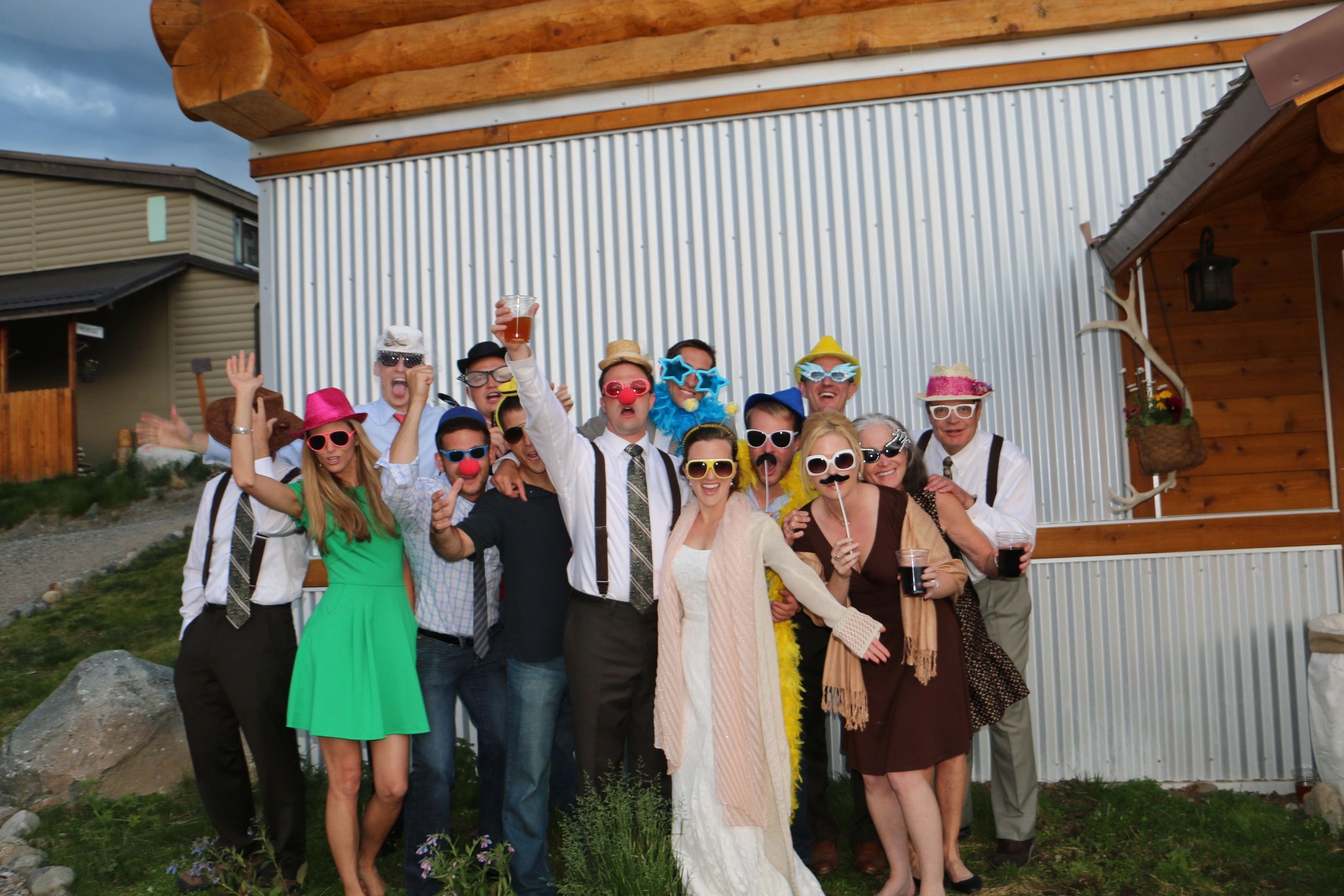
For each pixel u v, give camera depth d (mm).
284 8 5324
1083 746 4684
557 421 3344
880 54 4859
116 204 16406
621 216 5125
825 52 4820
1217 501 4703
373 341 5395
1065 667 4707
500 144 5227
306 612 5191
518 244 5234
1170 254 4781
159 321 15859
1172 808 4258
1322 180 4141
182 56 5012
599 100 5121
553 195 5203
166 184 16078
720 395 5004
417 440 3543
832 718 4797
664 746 3336
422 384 3490
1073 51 4754
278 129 5406
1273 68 3002
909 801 3221
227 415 3949
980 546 3570
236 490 3713
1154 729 4652
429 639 3648
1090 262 4762
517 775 3418
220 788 3664
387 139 5359
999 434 4793
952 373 3873
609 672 3375
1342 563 4598
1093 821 4137
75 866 3934
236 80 4934
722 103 4996
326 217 5465
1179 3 4609
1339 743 4168
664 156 5086
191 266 15656
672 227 5074
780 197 4973
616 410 3488
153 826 4379
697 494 3373
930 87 4840
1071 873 3650
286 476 3803
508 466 3631
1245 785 4582
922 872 3217
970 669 3520
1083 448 4742
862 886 3639
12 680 6402
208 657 3572
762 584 3285
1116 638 4688
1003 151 4824
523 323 3229
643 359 3559
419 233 5352
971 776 4668
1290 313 4734
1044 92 4809
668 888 3174
